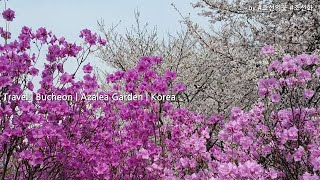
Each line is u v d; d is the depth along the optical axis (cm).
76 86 503
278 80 459
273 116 501
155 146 492
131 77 516
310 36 712
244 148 471
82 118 511
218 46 832
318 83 637
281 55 666
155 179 501
